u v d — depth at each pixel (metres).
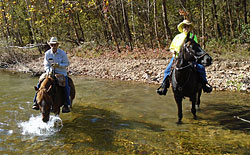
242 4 22.45
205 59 5.21
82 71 15.91
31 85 11.60
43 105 5.42
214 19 23.11
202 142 5.05
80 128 6.05
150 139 5.28
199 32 21.69
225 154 4.51
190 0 22.61
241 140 5.08
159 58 16.48
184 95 6.25
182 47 5.85
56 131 5.87
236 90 9.24
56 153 4.74
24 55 23.47
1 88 10.84
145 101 8.34
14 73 16.61
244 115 6.60
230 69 11.82
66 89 6.45
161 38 21.12
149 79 12.02
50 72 6.12
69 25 26.03
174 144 5.00
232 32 20.98
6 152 4.79
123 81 12.23
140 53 18.34
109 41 24.17
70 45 25.55
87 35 27.62
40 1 20.36
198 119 6.48
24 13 28.30
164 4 19.16
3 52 22.41
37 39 24.86
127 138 5.37
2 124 6.32
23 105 8.02
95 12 25.20
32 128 6.07
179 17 23.94
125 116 6.89
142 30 23.33
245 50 16.03
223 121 6.25
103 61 18.28
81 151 4.80
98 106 7.93
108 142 5.18
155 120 6.51
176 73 6.04
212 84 10.07
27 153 4.75
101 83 11.85
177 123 6.24
